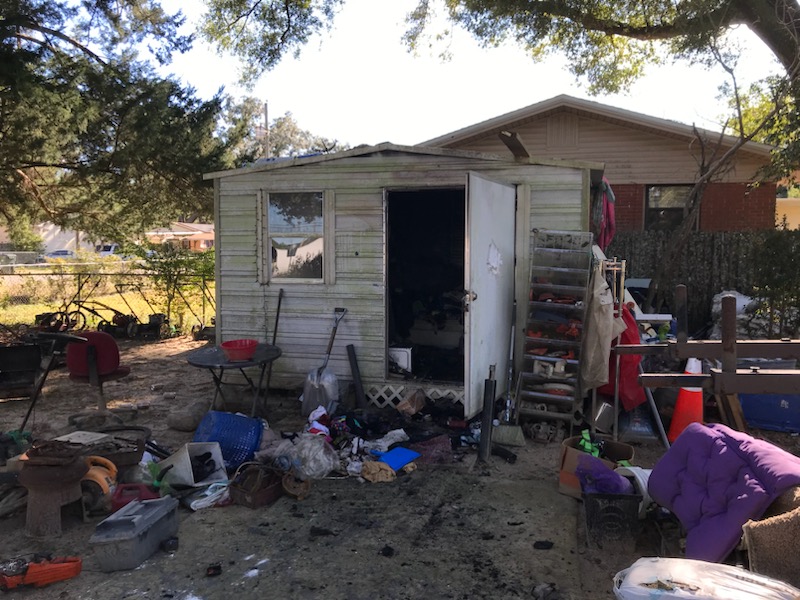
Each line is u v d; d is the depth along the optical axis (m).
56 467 3.69
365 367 6.52
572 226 6.08
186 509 4.11
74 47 11.23
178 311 12.93
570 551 3.51
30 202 12.23
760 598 2.04
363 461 4.87
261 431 5.03
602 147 12.78
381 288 6.43
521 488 4.45
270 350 6.10
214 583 3.20
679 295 3.43
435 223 9.74
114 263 16.91
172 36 11.77
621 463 4.11
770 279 7.37
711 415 5.87
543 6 10.69
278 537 3.71
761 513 2.55
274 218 6.81
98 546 3.27
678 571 2.26
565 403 5.65
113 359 5.93
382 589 3.12
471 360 5.35
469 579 3.22
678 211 12.70
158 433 5.79
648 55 13.50
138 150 10.25
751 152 11.88
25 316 13.98
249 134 12.53
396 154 6.35
